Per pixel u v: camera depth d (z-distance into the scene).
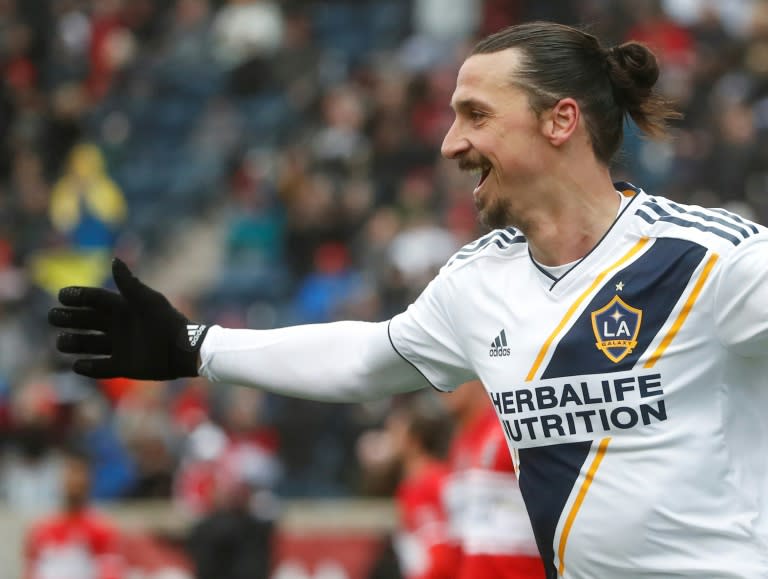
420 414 19.81
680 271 9.02
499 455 15.07
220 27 46.62
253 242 38.44
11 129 45.16
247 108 43.97
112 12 49.22
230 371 10.64
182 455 29.80
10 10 49.25
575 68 9.45
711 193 31.78
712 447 8.95
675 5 39.72
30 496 30.20
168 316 10.70
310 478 30.69
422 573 17.89
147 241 42.25
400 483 26.50
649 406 8.98
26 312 38.69
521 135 9.38
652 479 8.95
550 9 41.34
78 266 40.41
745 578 8.82
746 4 40.25
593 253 9.33
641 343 9.02
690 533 8.90
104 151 44.88
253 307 36.75
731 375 9.06
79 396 30.89
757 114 33.88
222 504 25.72
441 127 38.22
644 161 33.41
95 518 25.64
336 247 36.38
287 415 31.19
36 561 25.33
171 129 45.47
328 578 26.05
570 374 9.19
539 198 9.44
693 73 35.12
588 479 9.14
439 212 34.97
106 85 47.62
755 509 9.03
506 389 9.48
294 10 45.94
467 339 9.85
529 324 9.43
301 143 41.16
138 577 26.09
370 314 31.75
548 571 9.59
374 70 42.59
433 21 44.62
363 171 38.16
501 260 9.80
